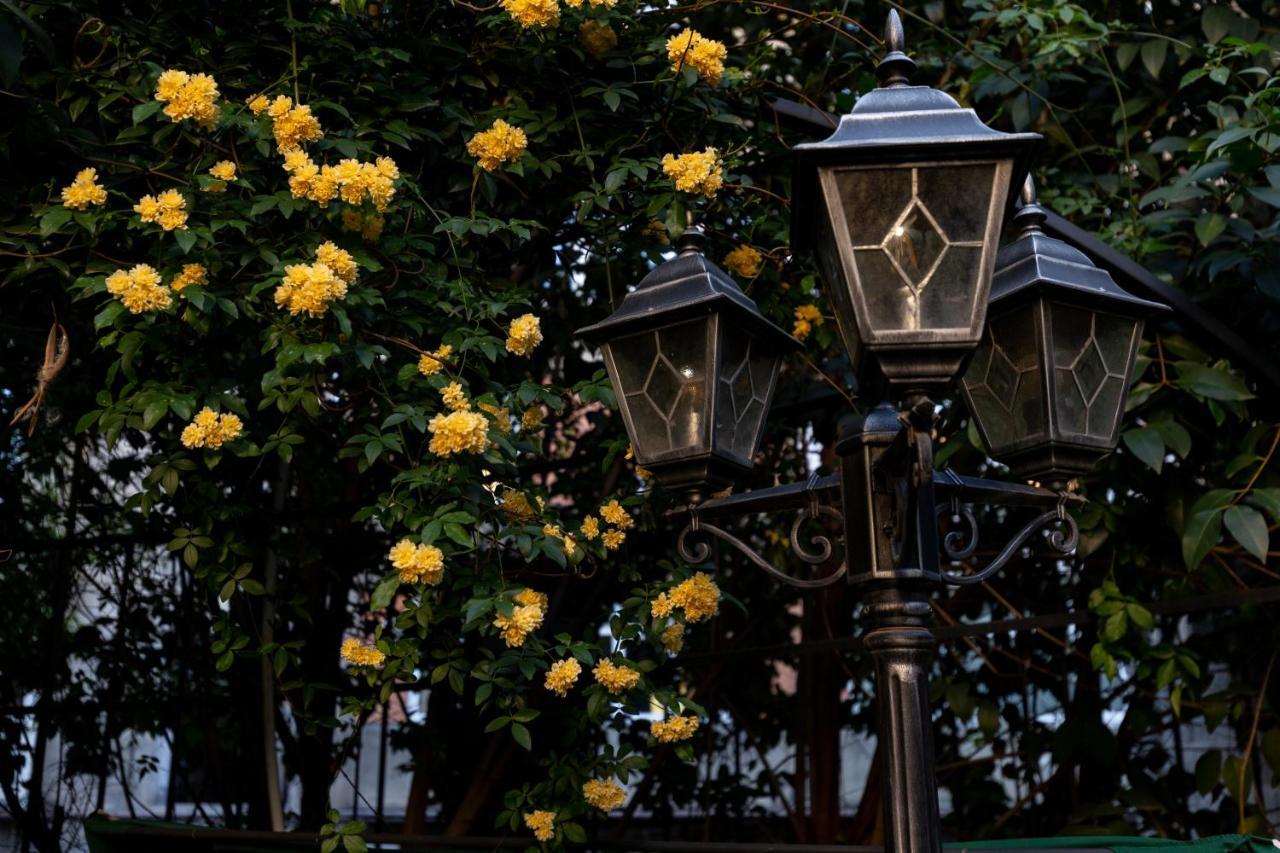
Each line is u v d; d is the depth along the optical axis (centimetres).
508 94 251
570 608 350
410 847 259
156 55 238
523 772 336
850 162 139
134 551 371
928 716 159
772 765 476
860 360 143
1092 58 334
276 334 214
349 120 239
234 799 390
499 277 259
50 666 340
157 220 210
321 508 267
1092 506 283
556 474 326
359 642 232
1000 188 138
